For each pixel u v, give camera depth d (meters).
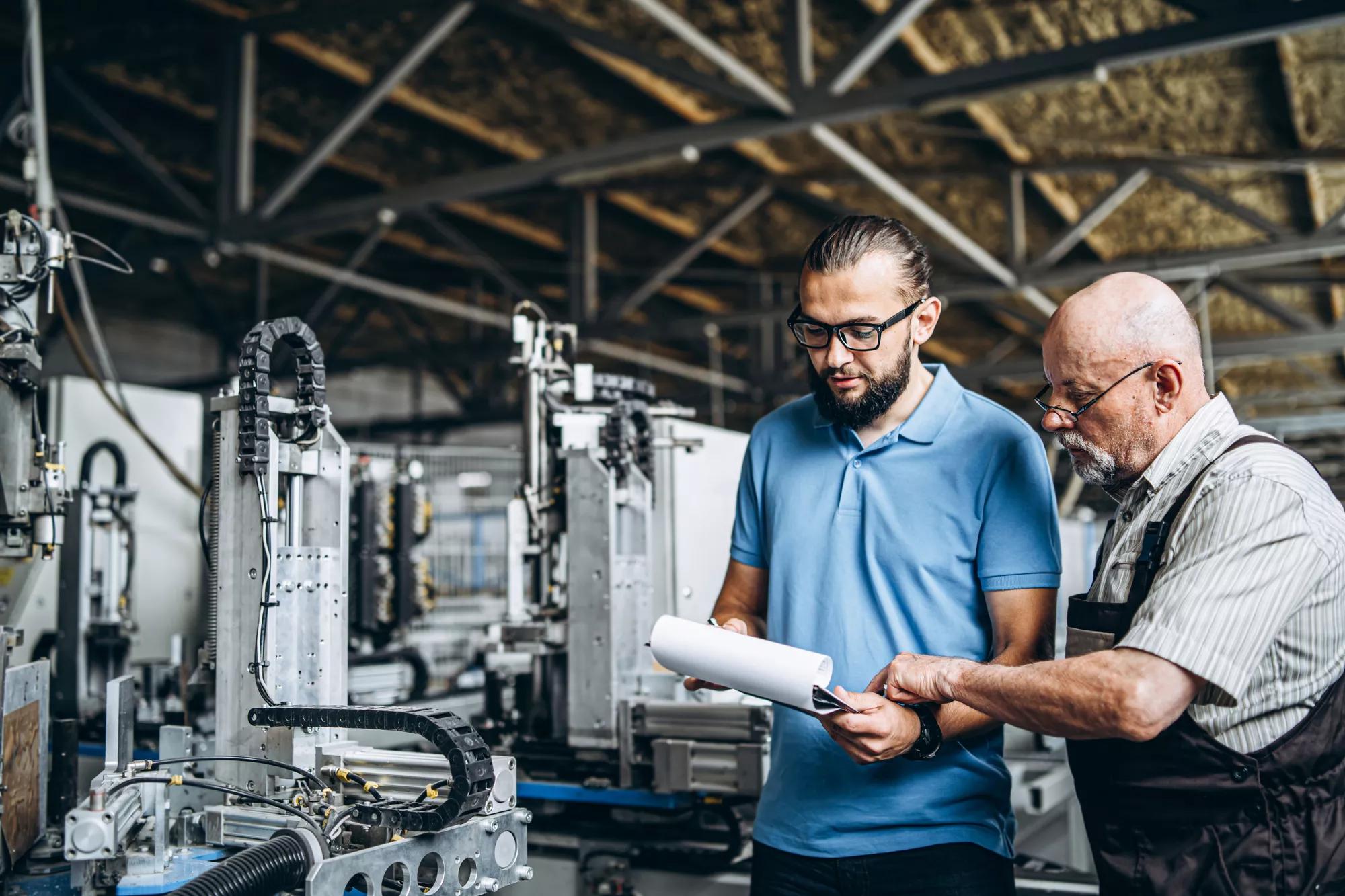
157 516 4.15
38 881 1.83
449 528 7.17
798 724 1.84
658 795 2.76
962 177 7.46
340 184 8.09
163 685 3.70
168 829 1.90
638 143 5.51
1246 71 5.89
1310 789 1.39
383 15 5.37
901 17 4.73
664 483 3.62
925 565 1.77
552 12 5.37
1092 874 2.88
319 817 1.74
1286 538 1.33
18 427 2.04
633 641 2.93
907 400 1.82
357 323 10.73
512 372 11.41
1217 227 8.53
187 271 9.79
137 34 5.99
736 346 13.37
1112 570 1.54
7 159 7.36
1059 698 1.39
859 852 1.73
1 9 5.56
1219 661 1.31
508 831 1.69
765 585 2.04
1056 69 4.45
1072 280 7.34
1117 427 1.50
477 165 7.74
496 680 3.61
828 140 5.48
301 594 1.96
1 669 1.78
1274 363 12.91
